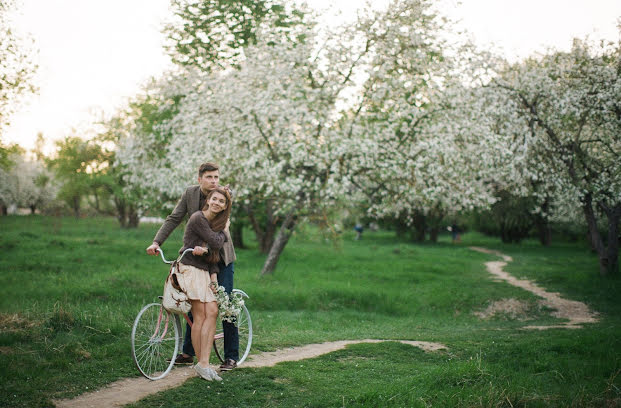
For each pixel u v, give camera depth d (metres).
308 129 14.87
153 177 19.12
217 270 5.14
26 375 4.88
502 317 12.23
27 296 9.52
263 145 15.46
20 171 55.50
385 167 14.69
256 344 6.76
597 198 15.83
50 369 5.20
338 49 14.78
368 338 8.22
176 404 4.22
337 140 14.52
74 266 15.23
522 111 15.87
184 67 16.77
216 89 15.59
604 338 7.62
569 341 7.48
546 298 13.88
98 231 32.44
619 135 15.13
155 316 5.16
